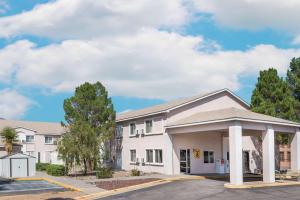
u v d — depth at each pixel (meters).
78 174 38.97
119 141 45.56
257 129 29.55
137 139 41.84
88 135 37.91
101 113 41.75
